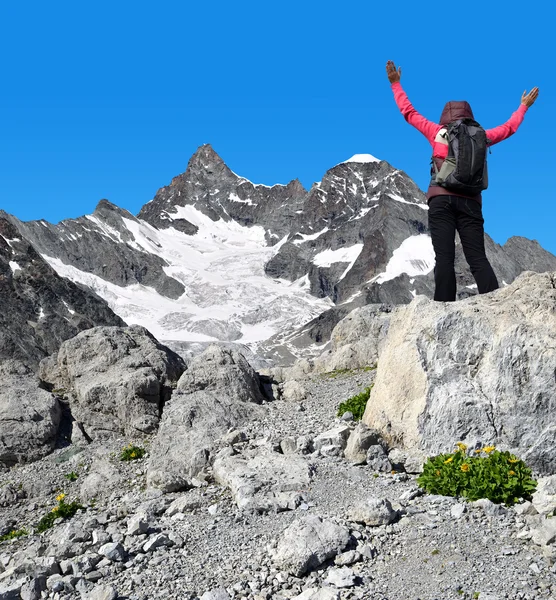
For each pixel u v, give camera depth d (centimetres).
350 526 997
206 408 1661
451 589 818
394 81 1259
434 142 1213
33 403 1823
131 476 1545
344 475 1241
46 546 1166
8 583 1006
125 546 1061
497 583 816
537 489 1038
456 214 1276
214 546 1027
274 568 913
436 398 1244
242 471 1294
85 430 1838
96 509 1405
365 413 1417
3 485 1602
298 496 1159
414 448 1255
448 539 933
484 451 1162
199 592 891
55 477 1619
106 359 2023
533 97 1235
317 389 2047
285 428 1584
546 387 1153
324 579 884
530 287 1284
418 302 1352
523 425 1161
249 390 1852
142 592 909
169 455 1509
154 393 1889
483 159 1160
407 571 873
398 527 986
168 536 1068
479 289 1322
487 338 1246
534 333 1188
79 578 959
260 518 1117
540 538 893
